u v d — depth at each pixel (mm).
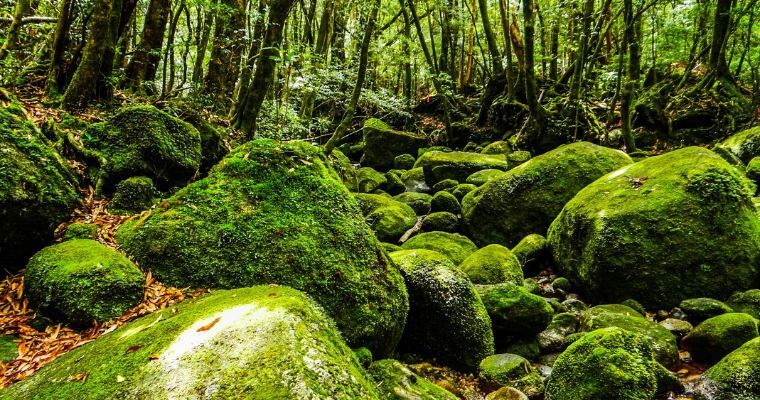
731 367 3545
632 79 10547
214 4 8523
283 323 2080
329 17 15312
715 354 4121
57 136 5305
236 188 4230
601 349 3672
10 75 6684
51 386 2088
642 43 13367
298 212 4129
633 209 5660
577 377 3650
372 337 3629
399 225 8438
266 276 3660
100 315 3113
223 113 9859
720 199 5391
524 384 3973
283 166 4449
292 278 3670
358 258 3939
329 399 1754
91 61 6457
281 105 12172
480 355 4324
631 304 5215
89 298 3137
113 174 5176
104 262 3373
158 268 3695
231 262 3730
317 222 4086
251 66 8992
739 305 4863
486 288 5117
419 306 4449
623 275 5465
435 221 8562
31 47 9156
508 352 4691
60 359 2455
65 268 3281
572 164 8023
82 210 4496
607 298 5645
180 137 5930
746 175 7512
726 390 3463
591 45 13438
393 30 21656
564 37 15914
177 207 4098
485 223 8219
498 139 14703
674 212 5469
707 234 5309
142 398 1794
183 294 3484
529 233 7914
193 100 8281
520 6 16109
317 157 4773
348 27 18609
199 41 12188
